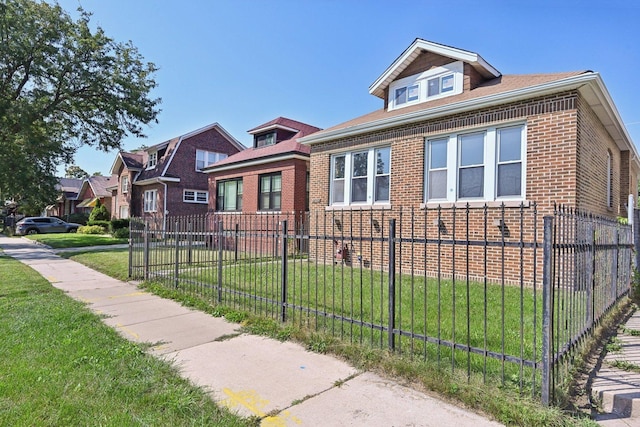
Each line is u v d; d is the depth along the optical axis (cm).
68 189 4316
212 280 723
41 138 1858
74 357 361
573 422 246
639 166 1425
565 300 329
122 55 2045
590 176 778
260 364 362
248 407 279
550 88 698
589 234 397
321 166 1169
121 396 286
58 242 1975
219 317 532
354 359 363
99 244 1917
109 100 2002
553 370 270
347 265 1053
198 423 252
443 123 870
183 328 481
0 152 1820
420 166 911
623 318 523
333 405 280
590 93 712
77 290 741
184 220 816
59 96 1922
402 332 357
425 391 299
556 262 316
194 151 2445
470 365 327
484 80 1009
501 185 785
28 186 2134
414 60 1077
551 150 714
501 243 292
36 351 375
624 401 270
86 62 1931
